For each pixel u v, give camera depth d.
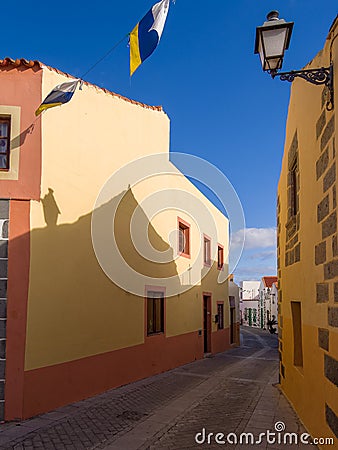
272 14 4.55
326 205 4.98
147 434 6.26
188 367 13.69
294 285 7.44
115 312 9.75
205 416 7.29
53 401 7.50
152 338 11.75
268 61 4.57
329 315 4.82
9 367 6.85
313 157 5.73
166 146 12.81
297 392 7.15
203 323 17.42
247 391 9.52
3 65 7.51
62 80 8.05
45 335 7.42
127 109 10.62
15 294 7.02
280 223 9.80
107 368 9.27
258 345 26.25
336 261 4.54
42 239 7.49
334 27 4.55
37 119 7.55
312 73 4.74
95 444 5.80
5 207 7.20
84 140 8.84
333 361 4.61
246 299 65.62
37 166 7.46
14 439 5.91
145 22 5.16
